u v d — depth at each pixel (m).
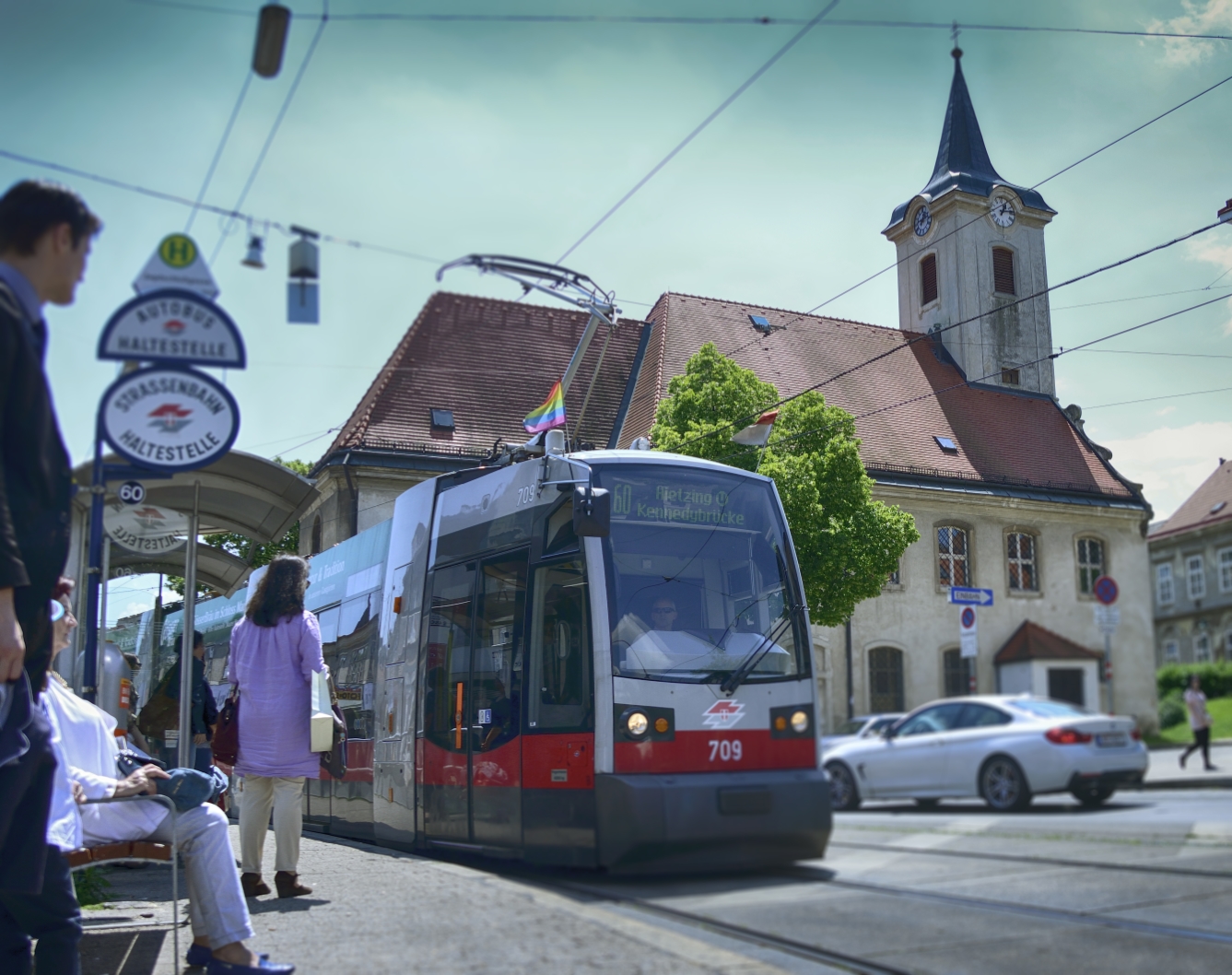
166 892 7.50
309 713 6.72
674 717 7.48
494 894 6.02
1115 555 36.72
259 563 35.12
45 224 3.80
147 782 4.81
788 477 24.12
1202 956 4.24
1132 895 5.21
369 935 5.10
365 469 30.53
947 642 33.72
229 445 4.73
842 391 36.81
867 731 9.16
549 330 35.81
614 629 7.60
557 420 17.50
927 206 41.22
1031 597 35.12
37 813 3.92
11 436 3.65
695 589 8.03
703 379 25.00
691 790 7.21
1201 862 5.75
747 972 4.16
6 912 4.62
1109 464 38.81
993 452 37.06
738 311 37.88
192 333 4.67
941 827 7.39
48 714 4.95
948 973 4.17
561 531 8.20
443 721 9.41
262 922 5.65
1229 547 32.31
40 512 3.76
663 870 7.16
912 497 34.47
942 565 34.47
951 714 8.62
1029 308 40.75
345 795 11.80
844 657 32.06
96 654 6.25
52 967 4.46
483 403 33.06
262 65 5.16
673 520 8.21
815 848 7.23
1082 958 4.27
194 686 9.22
